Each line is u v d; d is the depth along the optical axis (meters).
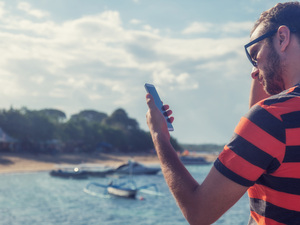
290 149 1.32
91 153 108.00
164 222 23.59
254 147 1.33
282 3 1.55
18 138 87.44
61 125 101.38
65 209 28.31
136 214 26.28
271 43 1.53
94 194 37.34
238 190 1.36
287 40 1.48
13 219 24.05
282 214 1.36
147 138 135.25
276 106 1.37
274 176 1.35
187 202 1.42
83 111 170.62
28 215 25.64
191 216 1.41
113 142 120.81
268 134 1.33
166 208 28.89
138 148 133.00
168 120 1.83
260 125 1.35
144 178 57.72
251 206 1.52
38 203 31.55
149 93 1.81
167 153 1.58
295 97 1.37
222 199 1.36
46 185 46.84
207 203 1.37
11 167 71.75
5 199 34.00
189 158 102.56
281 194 1.35
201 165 101.69
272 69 1.54
